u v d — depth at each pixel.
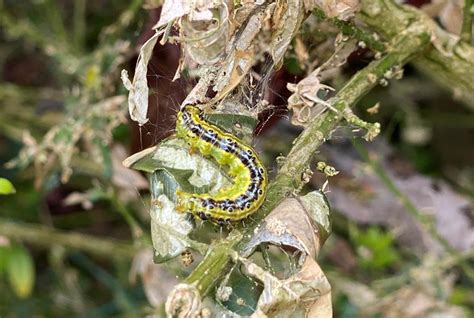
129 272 0.38
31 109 0.39
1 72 0.43
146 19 0.29
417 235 0.36
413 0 0.27
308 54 0.26
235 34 0.22
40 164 0.32
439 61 0.26
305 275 0.20
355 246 0.36
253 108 0.23
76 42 0.37
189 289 0.19
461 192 0.38
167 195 0.21
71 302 0.39
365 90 0.24
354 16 0.24
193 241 0.20
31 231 0.35
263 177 0.21
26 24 0.36
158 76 0.26
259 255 0.28
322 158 0.35
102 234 0.43
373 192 0.36
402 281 0.33
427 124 0.41
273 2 0.22
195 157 0.21
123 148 0.32
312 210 0.21
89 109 0.30
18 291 0.35
